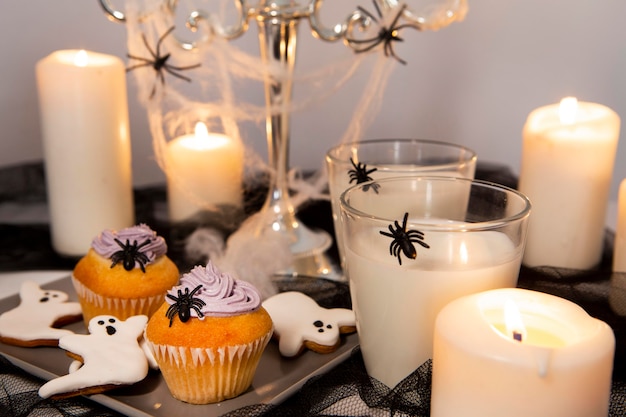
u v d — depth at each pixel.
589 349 0.43
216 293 0.51
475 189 0.55
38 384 0.54
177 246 0.74
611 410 0.50
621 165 1.04
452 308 0.46
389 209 0.56
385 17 0.69
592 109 0.69
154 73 0.79
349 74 0.90
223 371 0.50
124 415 0.51
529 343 0.45
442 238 0.49
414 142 0.66
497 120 1.06
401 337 0.51
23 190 0.86
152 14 0.70
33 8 0.99
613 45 0.99
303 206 0.82
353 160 0.66
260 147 1.01
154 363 0.53
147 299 0.58
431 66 1.04
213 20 0.70
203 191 0.78
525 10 1.00
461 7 0.68
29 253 0.76
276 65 0.72
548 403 0.42
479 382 0.43
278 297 0.60
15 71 1.01
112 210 0.76
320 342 0.56
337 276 0.70
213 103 0.93
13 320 0.58
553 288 0.59
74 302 0.63
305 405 0.50
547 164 0.67
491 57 1.03
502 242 0.50
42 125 0.74
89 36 1.01
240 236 0.72
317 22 0.69
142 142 1.05
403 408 0.50
